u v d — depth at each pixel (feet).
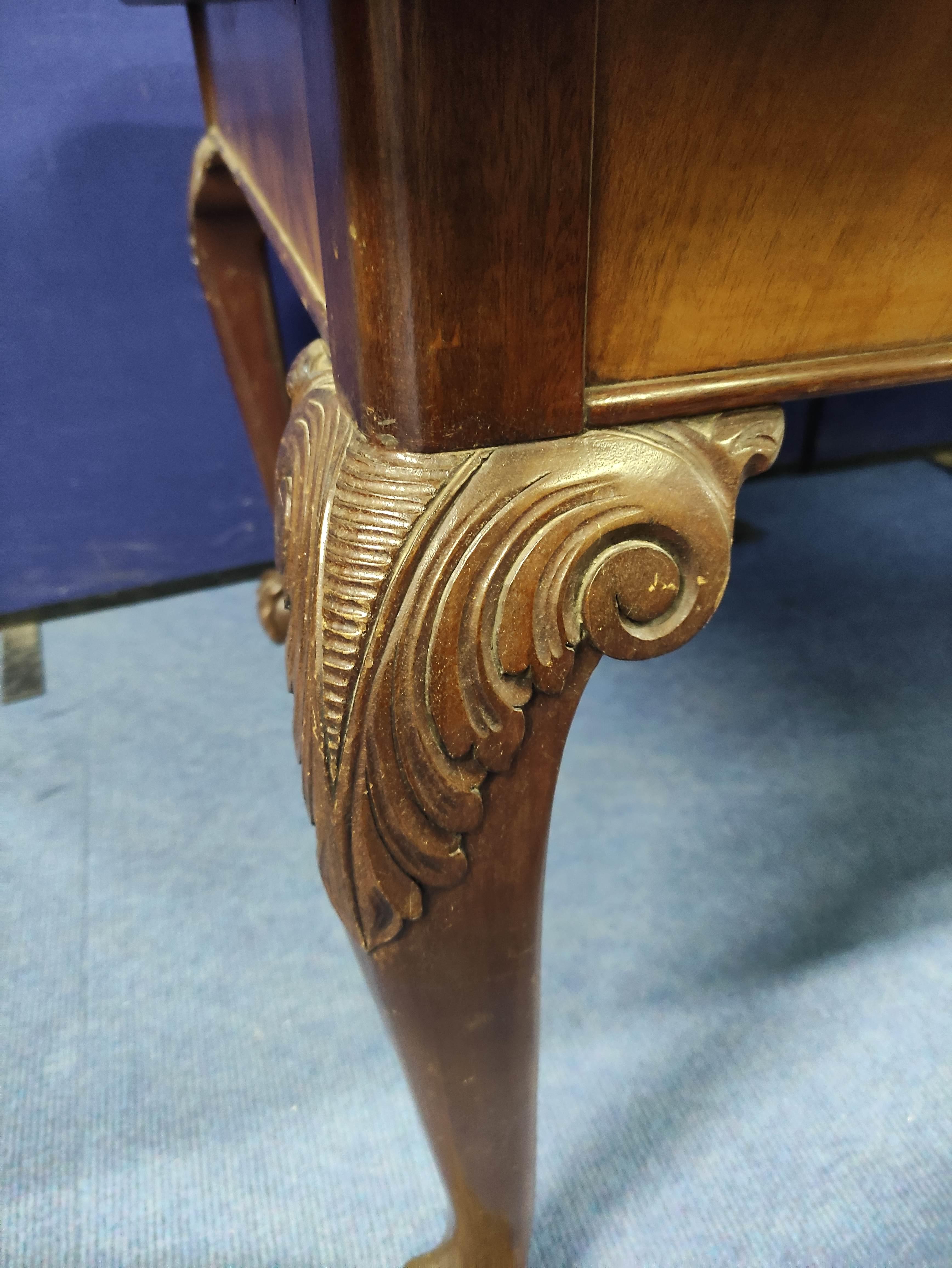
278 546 1.20
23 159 2.80
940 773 2.63
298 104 1.05
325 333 1.06
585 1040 1.92
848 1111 1.77
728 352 0.91
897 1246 1.56
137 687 3.13
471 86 0.70
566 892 2.27
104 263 3.02
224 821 2.55
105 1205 1.65
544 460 0.88
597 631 0.91
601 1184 1.67
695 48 0.74
